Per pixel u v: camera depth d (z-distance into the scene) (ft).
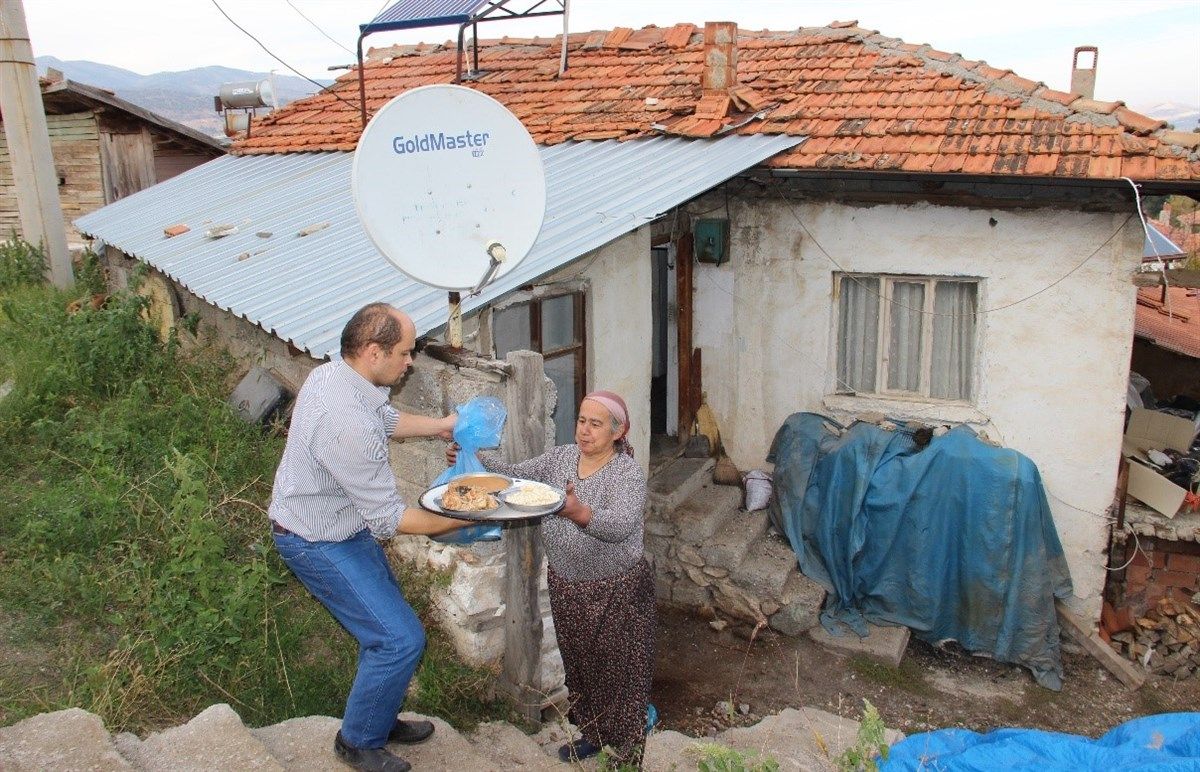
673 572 26.00
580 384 22.75
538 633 16.25
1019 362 24.85
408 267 14.01
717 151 25.26
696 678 22.93
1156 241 32.96
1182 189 21.53
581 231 19.44
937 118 25.52
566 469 13.32
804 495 26.14
